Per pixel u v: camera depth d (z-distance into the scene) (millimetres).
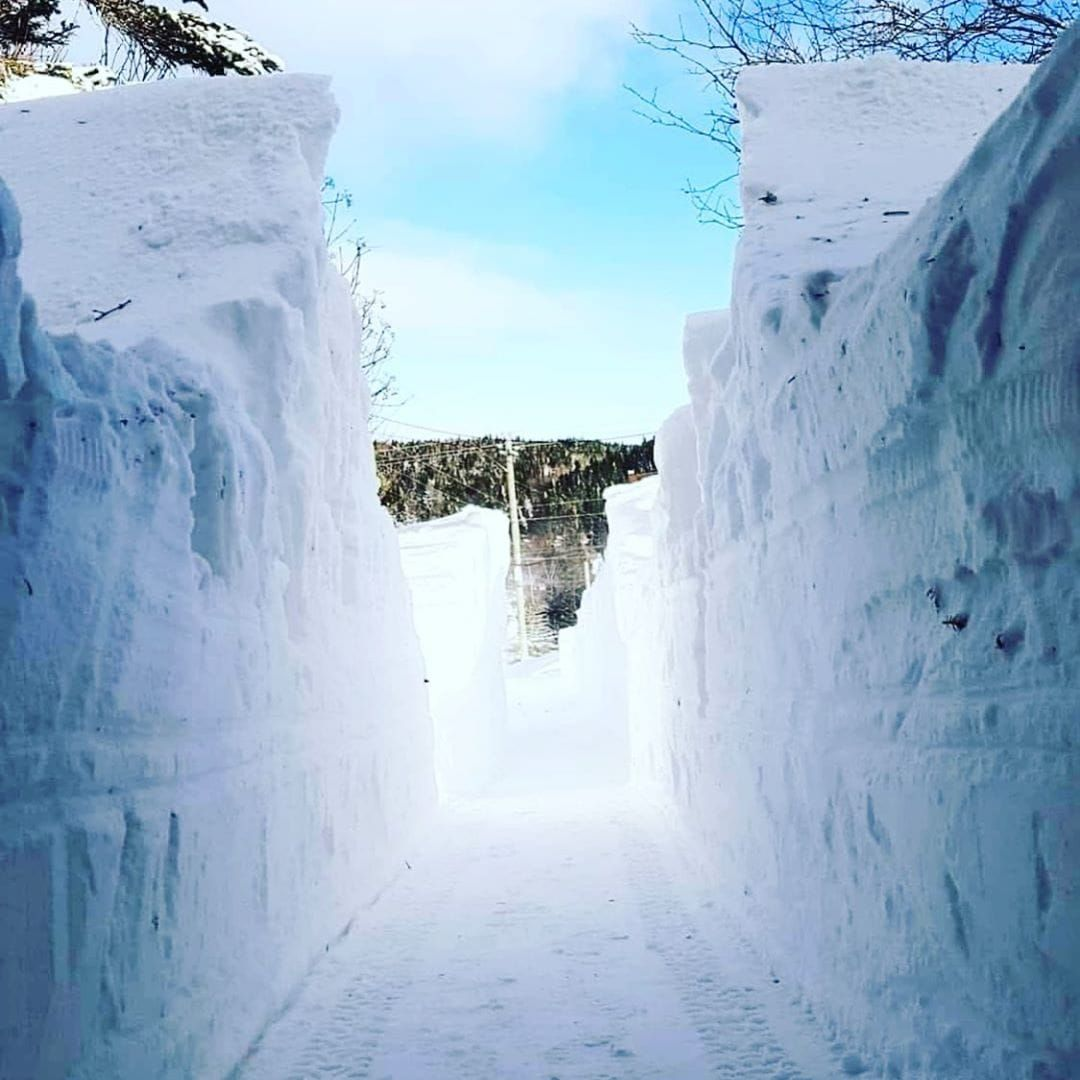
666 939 6062
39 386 2902
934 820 3289
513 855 9148
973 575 3104
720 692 7215
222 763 4508
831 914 4410
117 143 8609
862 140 7344
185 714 4078
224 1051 4156
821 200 6410
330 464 7988
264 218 7453
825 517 4465
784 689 5312
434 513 46656
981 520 2971
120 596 3518
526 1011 4973
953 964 3209
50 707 3000
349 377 8984
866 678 4008
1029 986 2754
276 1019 4832
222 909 4359
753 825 6020
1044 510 2682
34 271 7305
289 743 5719
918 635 3482
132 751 3555
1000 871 2863
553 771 17859
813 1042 4195
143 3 18547
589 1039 4551
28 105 9531
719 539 7043
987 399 2861
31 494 2908
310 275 7230
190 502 4648
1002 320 2740
